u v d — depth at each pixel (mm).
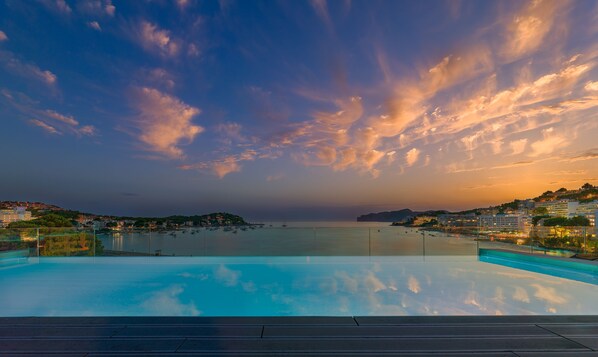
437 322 2557
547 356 1993
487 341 2211
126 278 6281
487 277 6176
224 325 2496
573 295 4566
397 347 2115
